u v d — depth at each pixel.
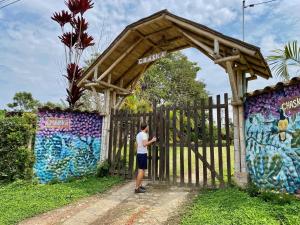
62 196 6.99
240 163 7.05
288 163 5.50
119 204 6.37
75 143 9.46
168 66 33.22
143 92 25.22
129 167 9.19
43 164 8.82
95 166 9.77
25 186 7.98
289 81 5.42
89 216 5.59
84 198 7.01
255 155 6.51
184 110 8.33
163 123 8.74
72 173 9.25
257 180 6.41
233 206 5.17
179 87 34.47
